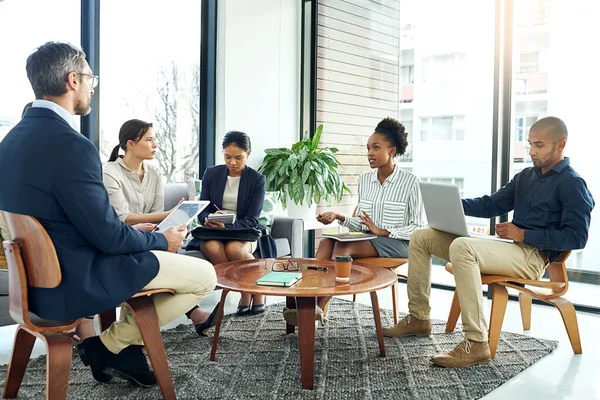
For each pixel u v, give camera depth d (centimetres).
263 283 220
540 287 259
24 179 167
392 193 317
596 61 349
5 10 370
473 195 400
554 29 361
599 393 211
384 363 239
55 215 170
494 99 377
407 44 429
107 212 174
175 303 202
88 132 374
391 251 301
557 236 245
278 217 379
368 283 224
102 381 213
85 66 186
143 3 402
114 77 387
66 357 171
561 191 252
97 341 203
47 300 168
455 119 407
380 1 441
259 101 444
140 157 293
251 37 434
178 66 423
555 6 360
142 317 190
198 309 286
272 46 453
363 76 454
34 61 176
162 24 413
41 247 165
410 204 313
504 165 377
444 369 233
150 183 305
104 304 173
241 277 238
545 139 256
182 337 274
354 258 300
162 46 414
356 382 217
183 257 201
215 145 425
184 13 425
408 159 435
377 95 446
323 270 256
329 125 473
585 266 360
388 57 439
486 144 392
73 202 167
